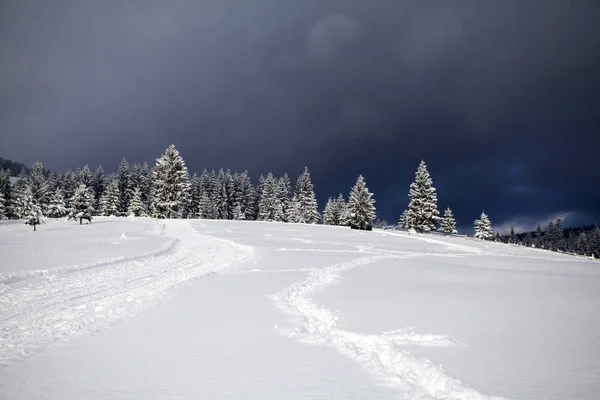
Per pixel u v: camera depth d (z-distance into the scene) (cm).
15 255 2189
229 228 5466
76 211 6631
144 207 9562
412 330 834
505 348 718
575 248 12619
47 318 905
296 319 936
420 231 7131
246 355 683
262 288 1362
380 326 866
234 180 10950
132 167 10669
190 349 711
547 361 650
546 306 1115
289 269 1906
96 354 679
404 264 2308
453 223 8975
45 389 538
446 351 700
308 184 9894
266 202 10012
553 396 515
